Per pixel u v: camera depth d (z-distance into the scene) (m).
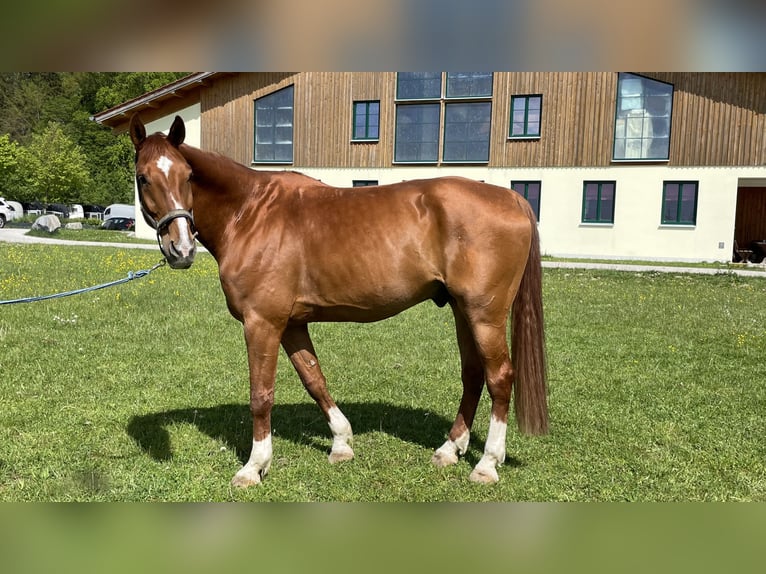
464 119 22.66
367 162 23.69
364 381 5.82
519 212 3.56
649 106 20.53
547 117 21.66
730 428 4.50
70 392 5.20
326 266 3.52
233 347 6.94
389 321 8.91
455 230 3.43
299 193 3.68
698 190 20.20
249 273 3.51
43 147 36.72
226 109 24.45
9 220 34.41
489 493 3.48
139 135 3.39
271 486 3.59
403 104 23.09
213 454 4.04
